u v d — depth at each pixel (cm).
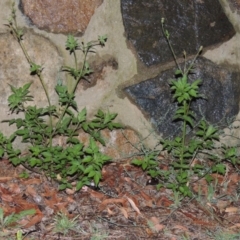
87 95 224
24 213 191
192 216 202
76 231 187
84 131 224
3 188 204
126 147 231
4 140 203
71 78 221
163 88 231
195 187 220
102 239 184
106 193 209
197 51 233
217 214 206
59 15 216
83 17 219
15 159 205
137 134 231
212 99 238
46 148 204
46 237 182
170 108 233
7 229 184
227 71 238
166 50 229
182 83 200
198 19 232
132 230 191
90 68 222
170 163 223
